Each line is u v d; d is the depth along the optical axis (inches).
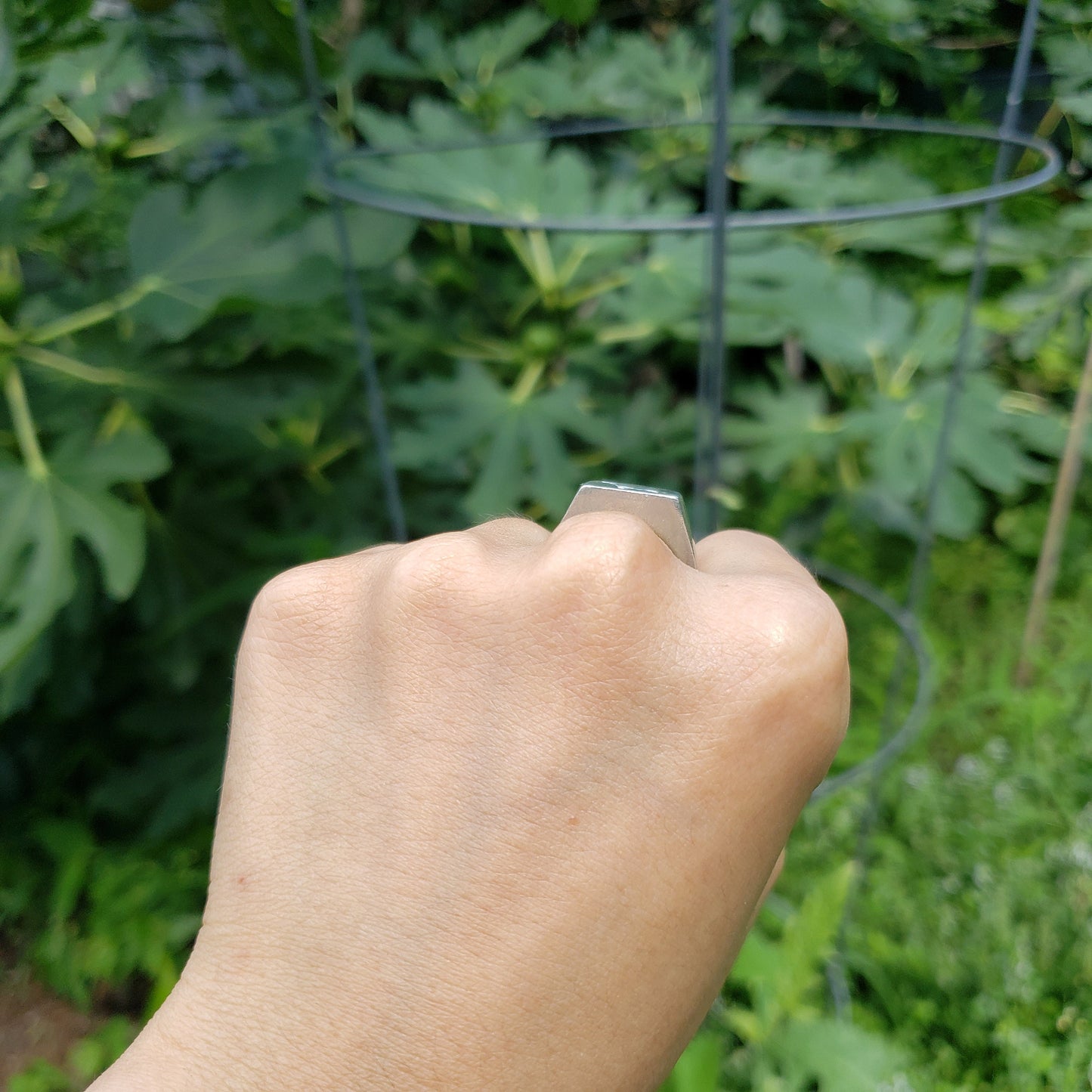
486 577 5.2
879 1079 17.3
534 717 5.1
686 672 5.0
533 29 31.3
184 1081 4.9
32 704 26.1
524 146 28.3
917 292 32.9
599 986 5.0
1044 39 21.3
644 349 28.5
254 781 5.4
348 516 28.1
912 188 28.4
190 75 28.2
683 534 5.6
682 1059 17.0
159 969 22.7
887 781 24.4
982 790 24.4
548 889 5.0
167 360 20.1
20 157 17.3
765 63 30.5
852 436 27.5
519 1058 5.0
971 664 28.7
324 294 17.7
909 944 20.5
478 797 5.1
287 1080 4.9
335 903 5.1
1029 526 32.4
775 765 5.1
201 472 26.0
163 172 25.0
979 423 27.4
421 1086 4.9
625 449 27.7
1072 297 23.9
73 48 15.9
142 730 25.1
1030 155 26.2
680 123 18.5
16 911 24.9
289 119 24.0
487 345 27.3
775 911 21.1
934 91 30.4
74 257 21.8
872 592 22.3
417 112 28.4
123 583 16.7
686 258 27.3
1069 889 20.5
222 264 17.9
